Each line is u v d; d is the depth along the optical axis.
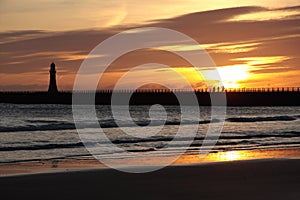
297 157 20.89
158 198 11.00
